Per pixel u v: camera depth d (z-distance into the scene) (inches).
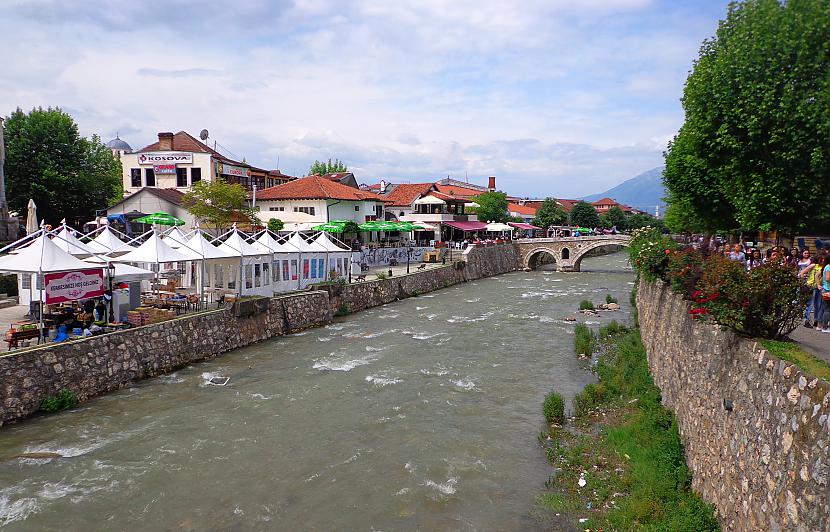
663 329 772.6
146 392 808.9
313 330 1305.4
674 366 647.8
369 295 1676.9
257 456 613.3
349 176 3225.9
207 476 566.6
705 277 463.8
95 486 542.0
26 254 758.5
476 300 1857.8
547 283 2427.4
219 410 746.8
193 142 2434.8
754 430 342.3
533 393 836.6
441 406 778.8
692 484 478.9
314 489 544.7
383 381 887.7
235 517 494.3
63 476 558.9
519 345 1155.3
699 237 1550.2
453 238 3203.7
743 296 394.3
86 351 772.0
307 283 1496.1
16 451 607.2
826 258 524.1
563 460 604.7
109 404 754.8
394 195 3272.6
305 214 2188.7
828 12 662.5
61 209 1875.0
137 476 563.2
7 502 509.7
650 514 451.8
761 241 1101.7
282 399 796.0
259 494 533.6
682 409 572.7
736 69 735.1
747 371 373.1
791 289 378.9
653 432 608.1
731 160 752.3
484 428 700.0
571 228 4138.8
